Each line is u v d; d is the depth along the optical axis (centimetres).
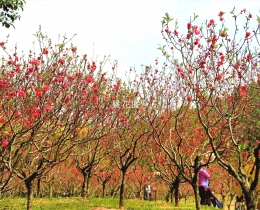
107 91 1172
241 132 991
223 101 986
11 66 900
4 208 1430
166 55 1005
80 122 852
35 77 827
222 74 906
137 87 1442
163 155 1504
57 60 905
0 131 702
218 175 1919
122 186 1512
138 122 1500
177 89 1288
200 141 1203
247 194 771
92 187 2852
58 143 794
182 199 2827
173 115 1309
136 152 1617
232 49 893
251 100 966
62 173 2452
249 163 984
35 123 721
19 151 752
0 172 747
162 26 896
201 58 920
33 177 1081
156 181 2481
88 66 1028
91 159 1880
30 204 1197
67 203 1644
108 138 1523
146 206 1595
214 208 1605
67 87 863
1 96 736
